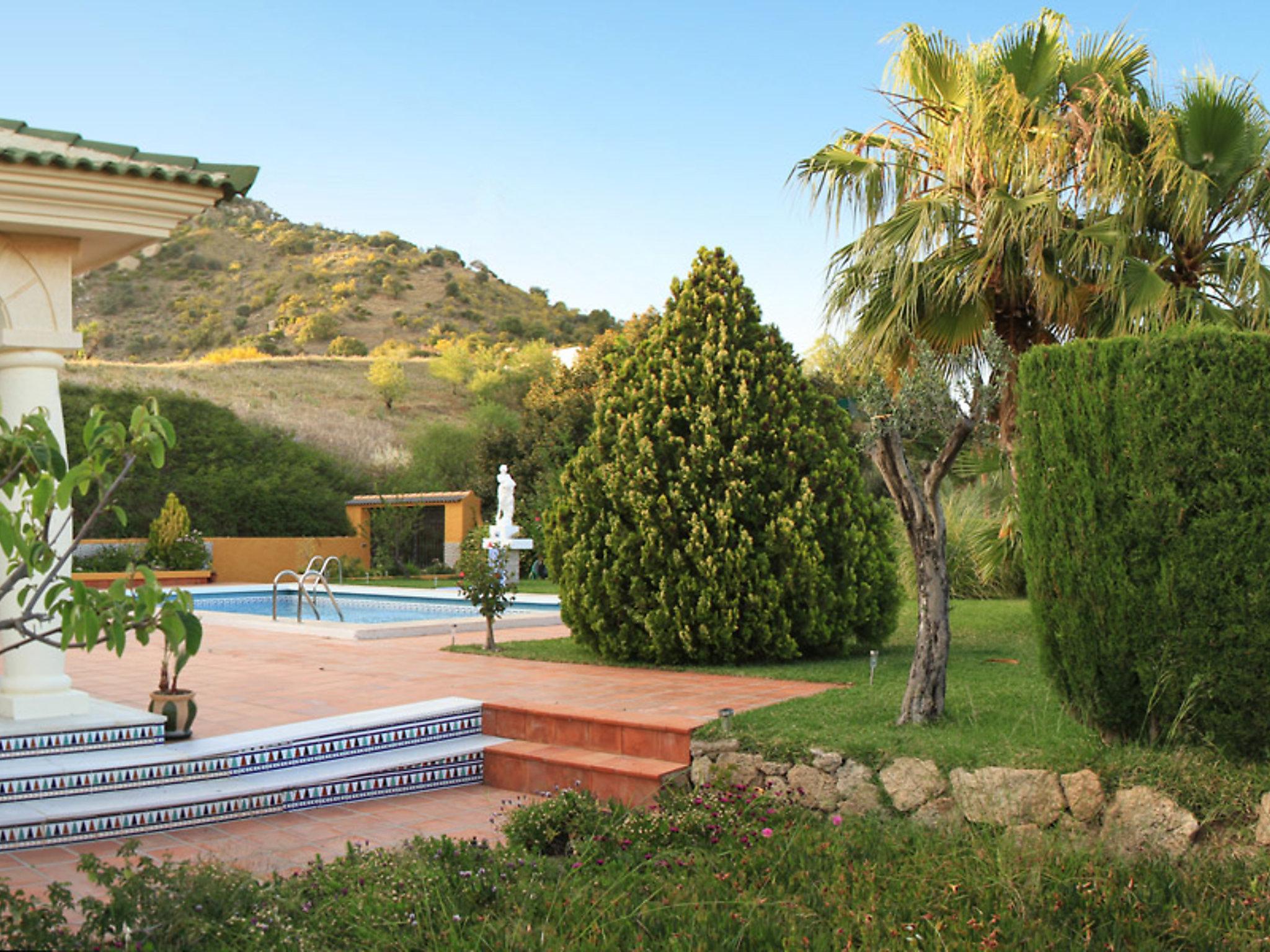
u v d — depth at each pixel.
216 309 73.94
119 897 3.32
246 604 19.89
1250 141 9.30
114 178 6.16
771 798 5.08
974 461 12.27
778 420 9.47
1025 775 4.71
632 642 9.39
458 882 3.99
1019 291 9.47
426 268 81.81
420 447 34.69
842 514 9.56
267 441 30.84
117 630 2.34
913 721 5.78
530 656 10.16
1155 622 4.64
